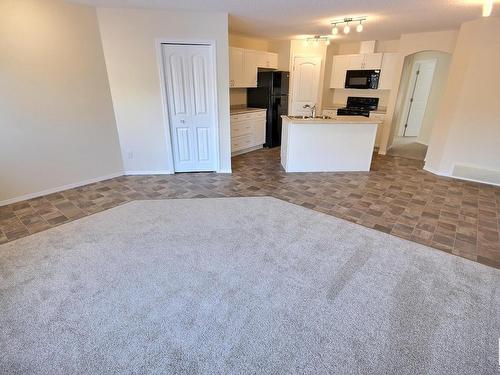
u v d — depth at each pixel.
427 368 1.51
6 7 3.01
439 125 4.69
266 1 3.30
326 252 2.53
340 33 5.36
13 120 3.29
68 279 2.16
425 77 7.34
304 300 1.96
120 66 3.94
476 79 4.04
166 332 1.71
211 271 2.26
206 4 3.44
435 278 2.20
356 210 3.39
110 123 4.18
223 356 1.56
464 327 1.75
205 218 3.16
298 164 4.78
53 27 3.35
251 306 1.91
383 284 2.13
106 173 4.34
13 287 2.07
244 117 5.76
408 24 4.45
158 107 4.25
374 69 6.26
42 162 3.63
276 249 2.57
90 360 1.53
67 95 3.66
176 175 4.62
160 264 2.35
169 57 4.03
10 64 3.14
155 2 3.37
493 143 4.09
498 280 2.18
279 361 1.53
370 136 4.70
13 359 1.54
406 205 3.53
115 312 1.85
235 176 4.61
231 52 5.26
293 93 6.67
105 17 3.68
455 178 4.54
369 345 1.63
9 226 2.95
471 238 2.78
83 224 3.01
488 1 3.01
